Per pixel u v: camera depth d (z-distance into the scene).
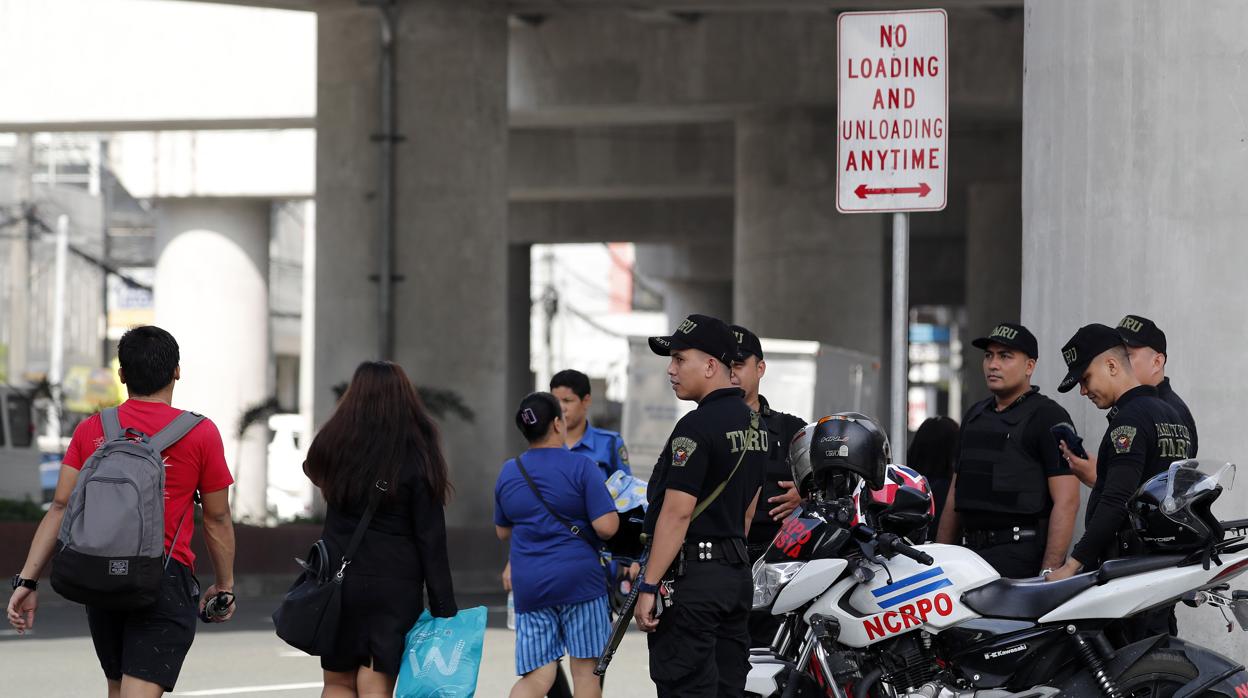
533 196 123.56
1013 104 93.56
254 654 41.34
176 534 21.12
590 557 25.34
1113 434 22.62
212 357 130.38
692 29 95.62
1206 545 20.83
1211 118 26.20
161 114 103.25
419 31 77.44
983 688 20.81
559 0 79.06
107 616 21.50
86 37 103.88
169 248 131.75
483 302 77.69
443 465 21.55
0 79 104.81
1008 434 25.47
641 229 143.12
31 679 36.03
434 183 77.25
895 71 27.06
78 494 20.30
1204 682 20.75
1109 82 26.88
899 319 27.33
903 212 27.28
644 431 66.62
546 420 25.44
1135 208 26.64
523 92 97.31
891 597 20.70
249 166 128.25
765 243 99.25
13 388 104.38
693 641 20.48
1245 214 26.06
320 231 78.94
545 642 25.50
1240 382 25.97
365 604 21.19
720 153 117.12
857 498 21.41
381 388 21.42
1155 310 26.44
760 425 21.19
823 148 98.75
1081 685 20.86
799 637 21.17
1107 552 22.86
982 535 25.73
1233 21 26.14
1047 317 27.72
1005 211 123.00
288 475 151.00
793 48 94.81
